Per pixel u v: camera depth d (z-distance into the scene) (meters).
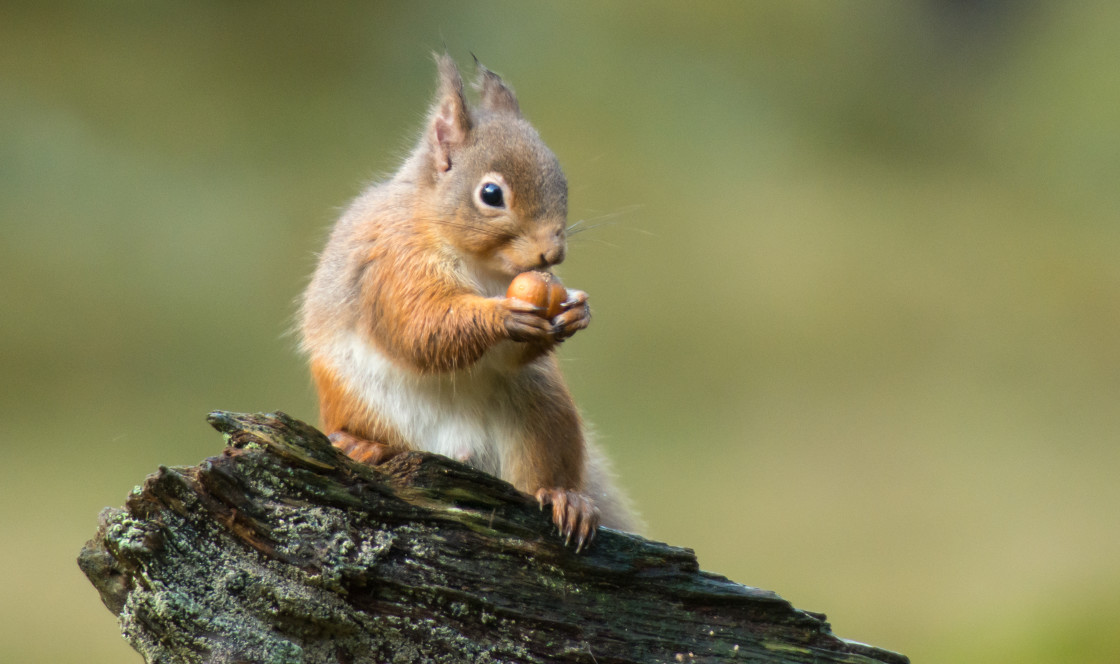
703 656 6.62
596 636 6.53
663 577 6.65
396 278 7.73
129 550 5.92
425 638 6.28
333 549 6.13
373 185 8.84
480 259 7.84
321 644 6.16
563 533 6.56
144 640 6.10
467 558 6.40
